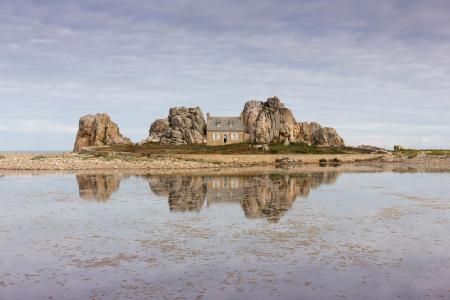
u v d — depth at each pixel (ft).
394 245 76.13
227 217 102.58
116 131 428.97
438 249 73.46
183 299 53.11
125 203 124.16
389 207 116.57
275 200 129.70
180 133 393.70
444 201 127.44
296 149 365.81
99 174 222.89
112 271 63.41
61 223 96.17
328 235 83.66
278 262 66.80
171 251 73.31
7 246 77.10
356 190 154.51
